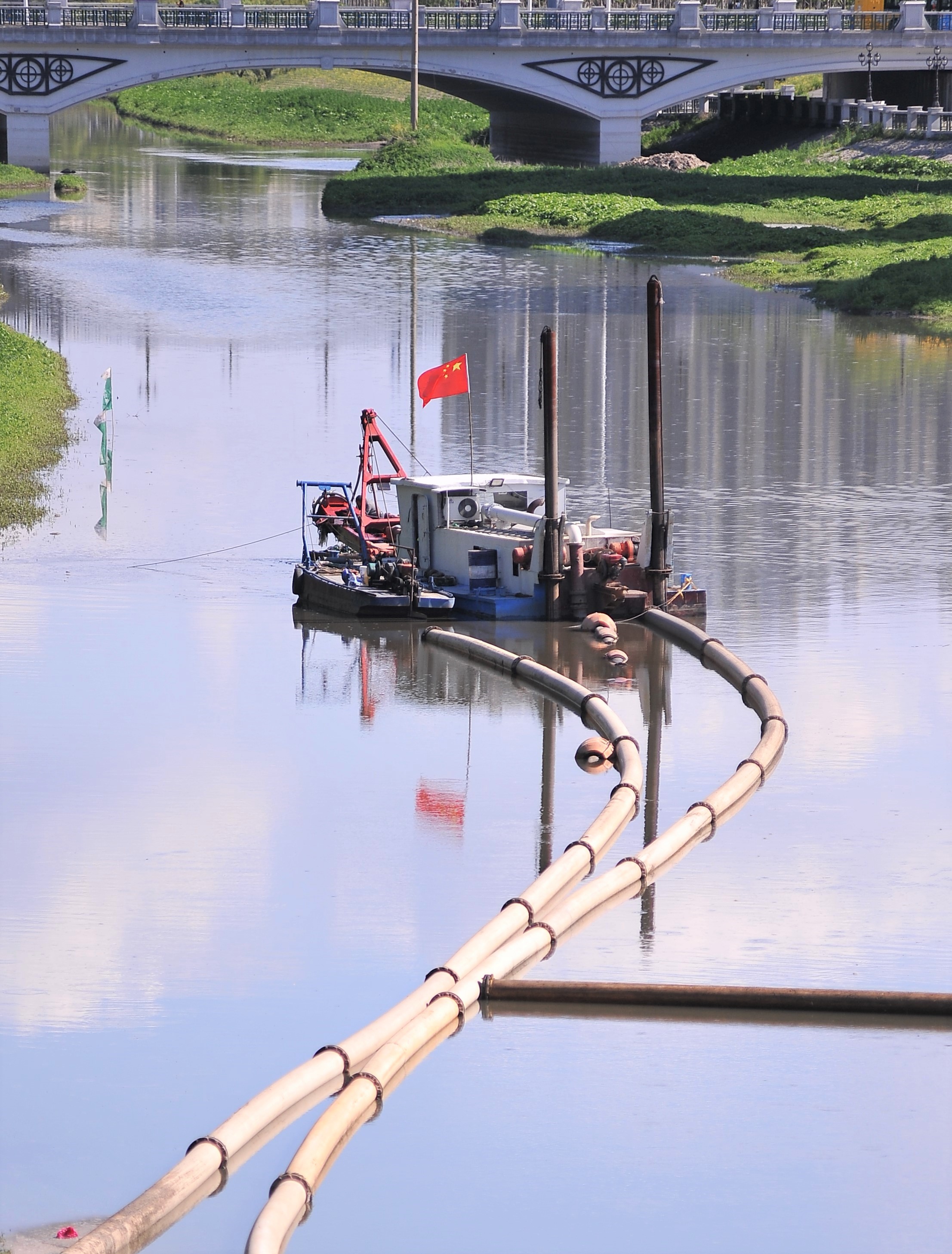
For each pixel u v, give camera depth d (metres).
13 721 48.53
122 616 57.91
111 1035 32.62
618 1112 30.39
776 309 126.00
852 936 36.38
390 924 37.03
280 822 42.28
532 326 116.38
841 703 50.00
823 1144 29.59
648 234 160.62
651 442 58.09
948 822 42.22
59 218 176.88
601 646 55.62
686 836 40.81
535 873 39.69
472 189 187.75
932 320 121.19
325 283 136.00
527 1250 26.91
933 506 72.12
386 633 57.25
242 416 87.81
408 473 75.19
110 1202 27.97
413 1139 29.50
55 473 76.06
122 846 40.72
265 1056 31.98
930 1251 26.94
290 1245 26.92
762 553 64.81
